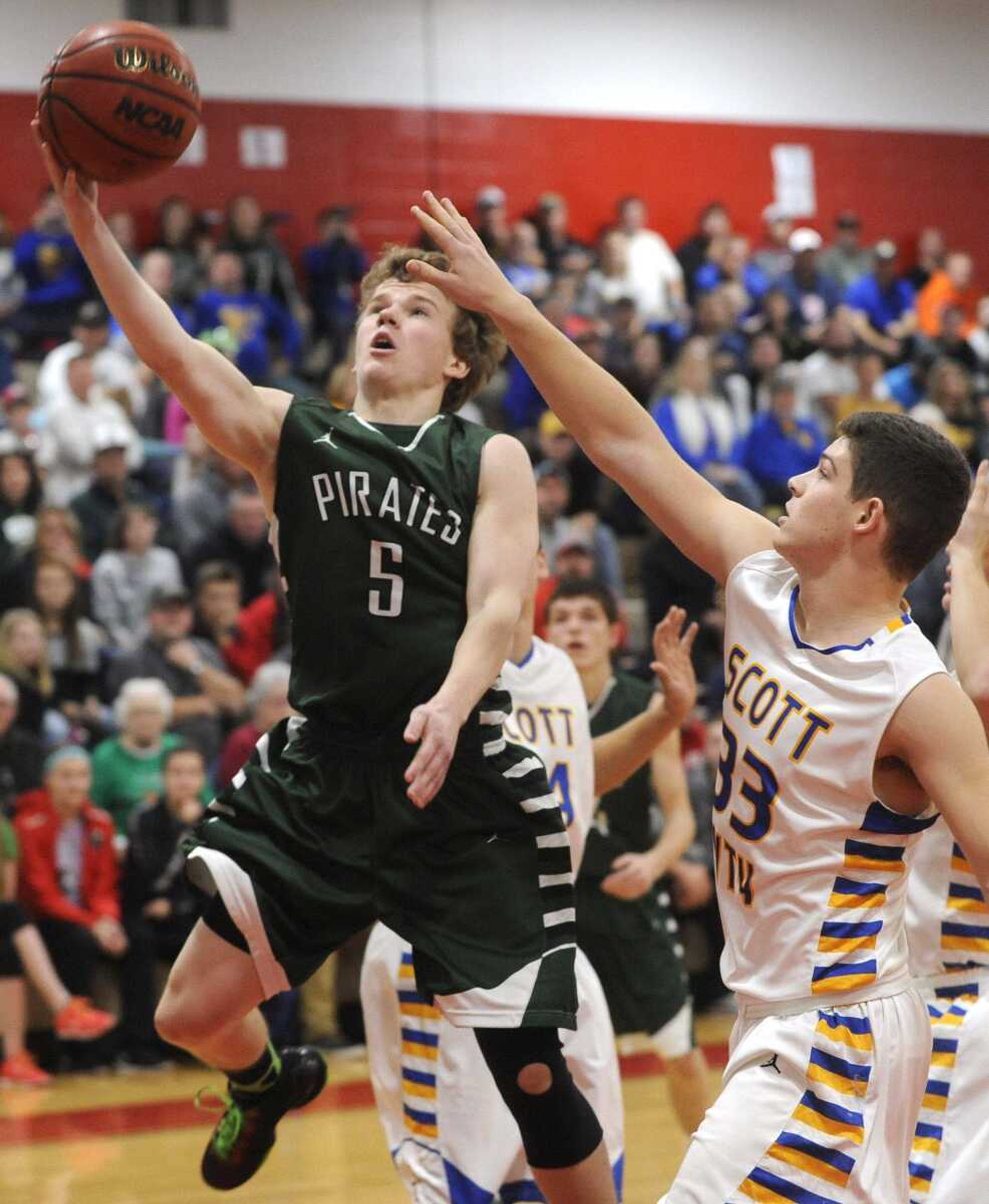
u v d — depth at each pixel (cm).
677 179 1978
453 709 314
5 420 1286
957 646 349
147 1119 740
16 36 1723
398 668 331
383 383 355
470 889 331
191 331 1498
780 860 303
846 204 2038
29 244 1505
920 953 383
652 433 332
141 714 934
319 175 1842
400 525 335
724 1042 889
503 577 334
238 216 1631
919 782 296
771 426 1455
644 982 571
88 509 1177
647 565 1245
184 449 1316
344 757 333
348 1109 754
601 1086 431
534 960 332
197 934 334
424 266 332
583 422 332
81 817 891
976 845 288
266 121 1827
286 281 1630
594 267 1762
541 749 436
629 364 1495
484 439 347
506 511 340
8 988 851
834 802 298
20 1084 842
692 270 1828
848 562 306
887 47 2048
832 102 2031
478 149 1902
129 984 883
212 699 1016
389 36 1875
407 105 1880
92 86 320
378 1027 441
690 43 1984
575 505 1358
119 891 893
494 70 1912
